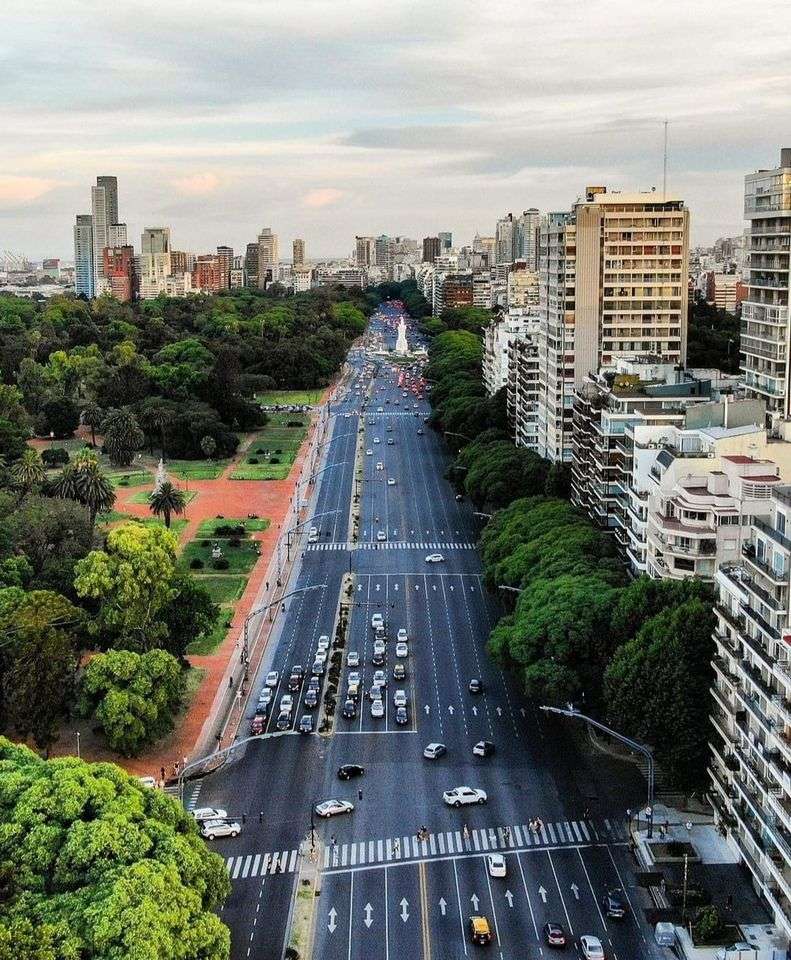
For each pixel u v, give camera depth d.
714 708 175.75
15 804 139.00
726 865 165.75
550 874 165.50
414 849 172.25
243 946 148.50
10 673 197.12
